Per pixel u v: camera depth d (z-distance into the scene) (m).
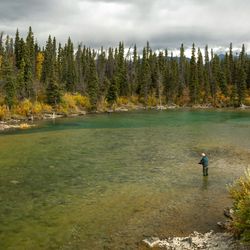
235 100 136.50
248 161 34.28
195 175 29.23
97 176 29.00
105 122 78.25
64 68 133.25
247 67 150.50
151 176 28.95
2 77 99.56
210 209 21.03
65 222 19.30
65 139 50.19
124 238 17.22
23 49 120.62
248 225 15.08
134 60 160.62
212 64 161.25
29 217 20.05
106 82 128.00
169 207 21.52
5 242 16.88
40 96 106.69
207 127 65.25
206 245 16.02
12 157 36.69
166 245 16.23
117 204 22.16
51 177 28.72
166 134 55.47
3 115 83.56
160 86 145.00
